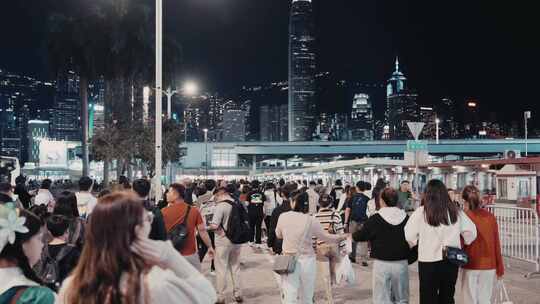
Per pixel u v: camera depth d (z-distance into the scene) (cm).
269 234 844
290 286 701
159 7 1814
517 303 888
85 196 951
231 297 987
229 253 951
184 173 12212
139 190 670
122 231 259
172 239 740
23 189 1505
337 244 850
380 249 686
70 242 625
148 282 259
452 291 656
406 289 694
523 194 3056
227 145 13612
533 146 12775
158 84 1762
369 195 1557
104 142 4200
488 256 680
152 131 4372
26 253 308
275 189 1881
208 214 1166
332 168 4794
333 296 966
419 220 656
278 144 13625
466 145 12850
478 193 697
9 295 276
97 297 251
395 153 13700
